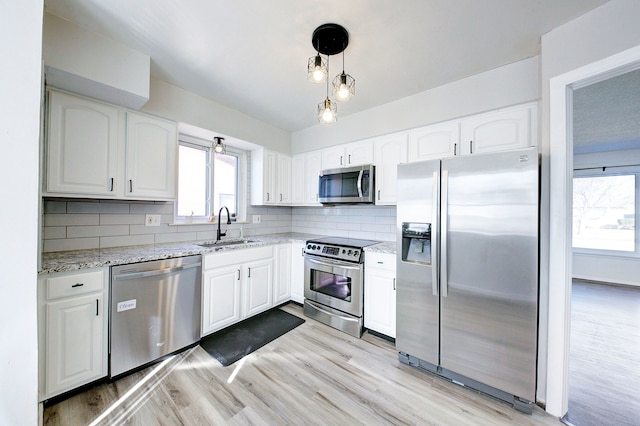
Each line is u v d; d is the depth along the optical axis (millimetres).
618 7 1295
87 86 1675
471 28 1572
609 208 4516
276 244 2965
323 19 1506
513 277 1540
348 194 2809
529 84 1871
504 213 1565
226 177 3182
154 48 1783
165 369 1861
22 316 506
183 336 2064
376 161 2732
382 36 1646
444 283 1765
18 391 503
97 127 1842
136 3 1393
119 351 1715
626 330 2660
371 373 1857
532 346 1490
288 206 3955
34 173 519
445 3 1382
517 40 1678
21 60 504
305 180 3436
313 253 2771
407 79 2182
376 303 2344
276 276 2959
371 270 2379
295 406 1529
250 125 3021
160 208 2473
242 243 2713
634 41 1244
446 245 1759
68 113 1715
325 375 1825
